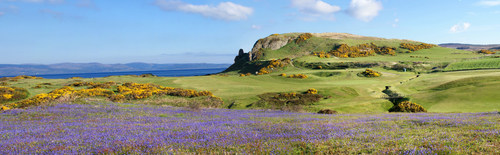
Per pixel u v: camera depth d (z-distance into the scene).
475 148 8.48
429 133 11.53
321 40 182.38
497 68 79.62
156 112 25.42
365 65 106.75
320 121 18.05
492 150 8.23
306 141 10.24
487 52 140.25
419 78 70.00
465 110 32.03
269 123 16.64
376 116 22.78
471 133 11.00
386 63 105.00
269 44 189.00
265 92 53.75
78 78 79.44
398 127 14.15
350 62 112.19
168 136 11.90
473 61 94.31
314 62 119.75
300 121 18.39
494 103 33.56
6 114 22.94
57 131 14.20
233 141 10.61
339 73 86.25
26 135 13.18
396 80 71.94
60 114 22.81
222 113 26.12
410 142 9.64
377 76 80.38
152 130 13.95
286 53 170.25
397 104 35.62
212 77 81.69
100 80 73.12
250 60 171.88
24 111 24.05
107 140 11.06
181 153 8.85
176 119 20.52
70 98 34.12
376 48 162.25
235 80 76.44
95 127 15.63
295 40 191.50
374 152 8.41
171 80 74.62
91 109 25.89
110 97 46.34
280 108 35.84
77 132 13.71
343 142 9.88
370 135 11.30
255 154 8.59
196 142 10.45
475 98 36.47
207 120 19.73
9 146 10.07
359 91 54.03
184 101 45.81
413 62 103.12
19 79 75.44
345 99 43.59
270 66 120.25
